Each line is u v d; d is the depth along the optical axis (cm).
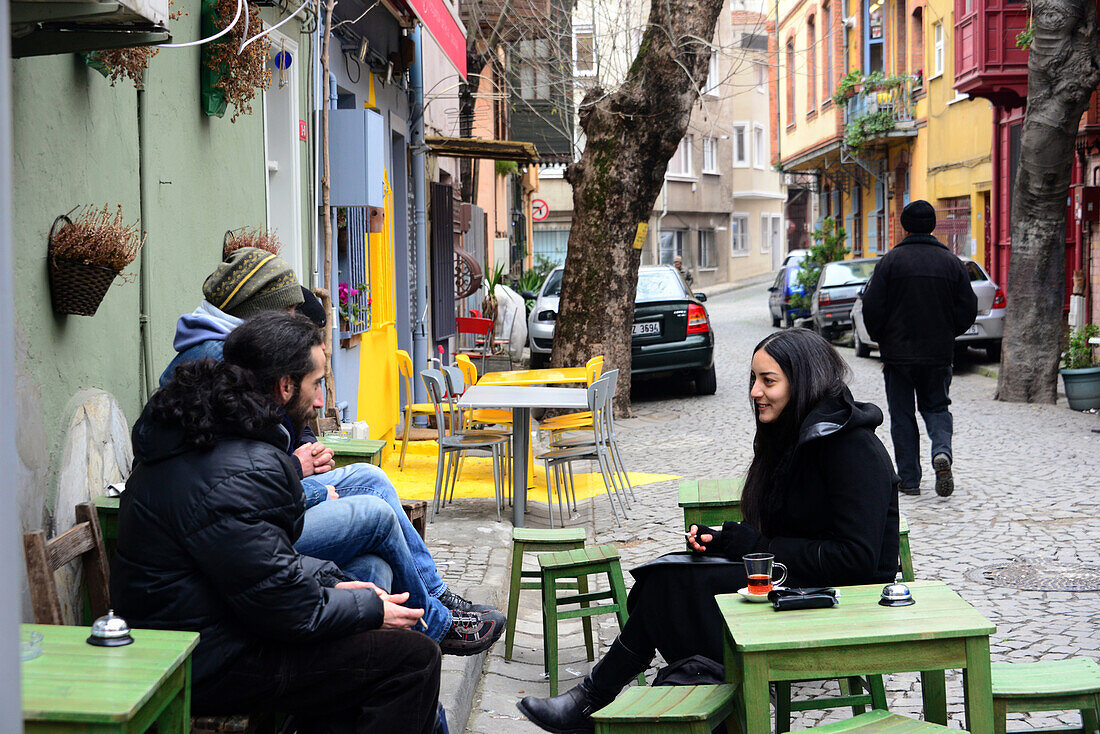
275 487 305
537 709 394
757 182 6025
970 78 1959
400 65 1270
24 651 256
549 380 1020
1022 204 1433
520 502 828
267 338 342
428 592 426
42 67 425
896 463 893
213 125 648
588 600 519
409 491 971
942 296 855
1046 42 1361
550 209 4859
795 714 462
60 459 424
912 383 874
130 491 311
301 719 338
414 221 1455
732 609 313
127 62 466
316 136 898
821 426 357
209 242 639
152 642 267
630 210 1398
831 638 281
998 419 1296
